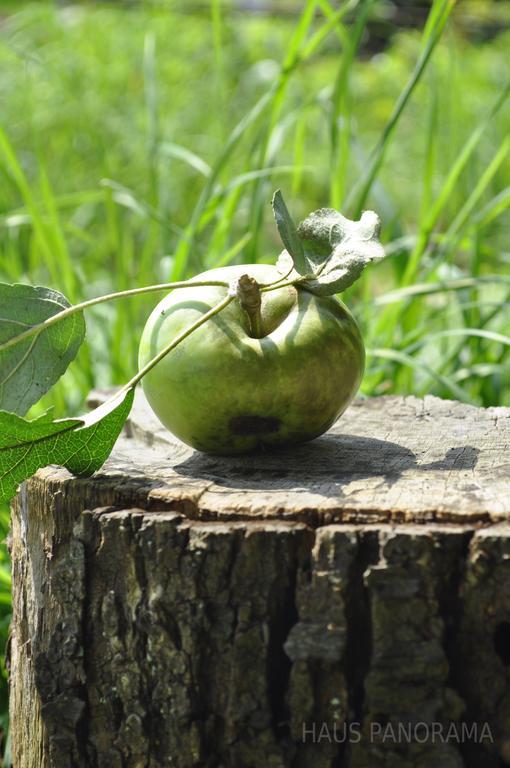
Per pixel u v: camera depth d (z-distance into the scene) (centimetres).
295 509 85
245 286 88
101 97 199
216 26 119
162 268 121
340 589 84
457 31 245
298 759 85
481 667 84
